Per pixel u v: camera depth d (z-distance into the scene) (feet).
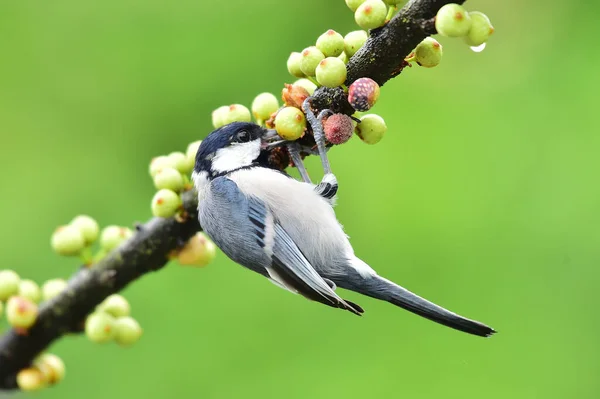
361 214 33.86
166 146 36.78
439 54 20.24
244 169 25.32
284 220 24.50
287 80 36.81
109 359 33.17
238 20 37.35
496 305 31.83
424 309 23.84
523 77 35.78
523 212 32.81
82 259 23.59
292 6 37.52
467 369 31.53
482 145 34.19
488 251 32.48
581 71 35.06
